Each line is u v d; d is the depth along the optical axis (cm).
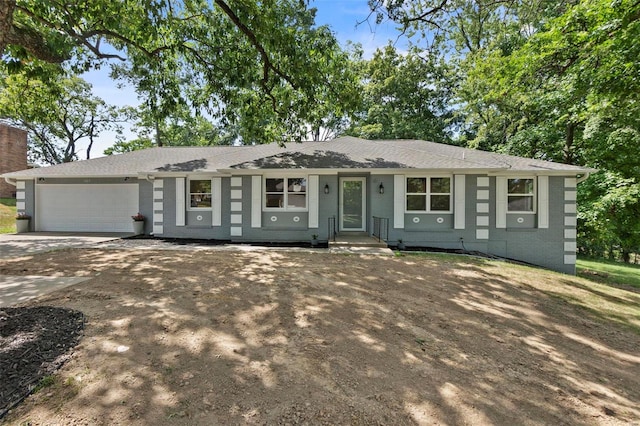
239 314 461
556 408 288
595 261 1739
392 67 2428
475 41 1953
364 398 284
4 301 489
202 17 846
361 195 1238
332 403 275
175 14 878
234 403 269
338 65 966
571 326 498
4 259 832
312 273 704
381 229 1152
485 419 264
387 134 2402
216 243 1180
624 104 907
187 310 466
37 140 3145
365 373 326
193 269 720
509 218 1145
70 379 292
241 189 1199
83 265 754
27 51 653
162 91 905
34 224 1485
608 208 1281
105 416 248
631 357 409
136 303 488
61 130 3019
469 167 1086
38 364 310
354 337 407
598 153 1342
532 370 354
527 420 268
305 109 1023
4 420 240
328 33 875
